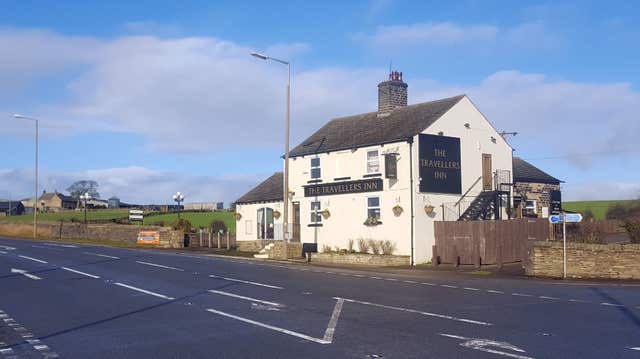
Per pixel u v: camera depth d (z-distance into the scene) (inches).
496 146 1424.7
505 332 447.2
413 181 1246.3
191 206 3855.8
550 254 948.6
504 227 1173.7
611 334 438.3
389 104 1539.1
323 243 1417.3
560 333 442.9
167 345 407.8
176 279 852.0
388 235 1277.1
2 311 569.3
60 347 406.0
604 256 911.7
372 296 674.8
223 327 475.2
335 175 1416.1
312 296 671.1
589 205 2309.3
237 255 1444.4
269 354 376.2
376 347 394.6
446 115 1330.0
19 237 2335.1
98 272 947.3
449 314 538.3
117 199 5029.5
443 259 1212.5
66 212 3560.5
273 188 1663.4
